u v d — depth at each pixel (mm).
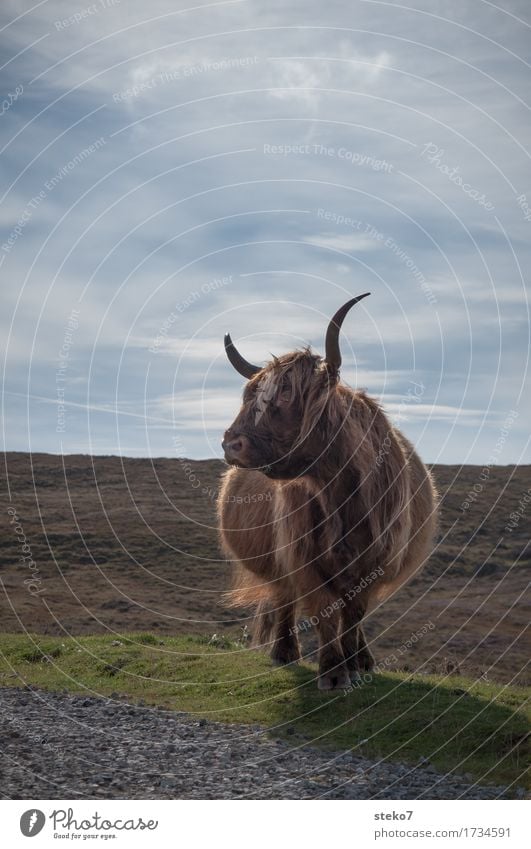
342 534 7949
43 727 7594
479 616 24812
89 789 5730
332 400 7801
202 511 38688
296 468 7844
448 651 20453
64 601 26391
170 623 23844
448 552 33719
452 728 7348
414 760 6805
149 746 6980
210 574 30984
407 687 8555
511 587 28984
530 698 8273
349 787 6027
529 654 19766
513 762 6645
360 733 7438
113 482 43781
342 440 7820
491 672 17469
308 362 7855
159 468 46594
